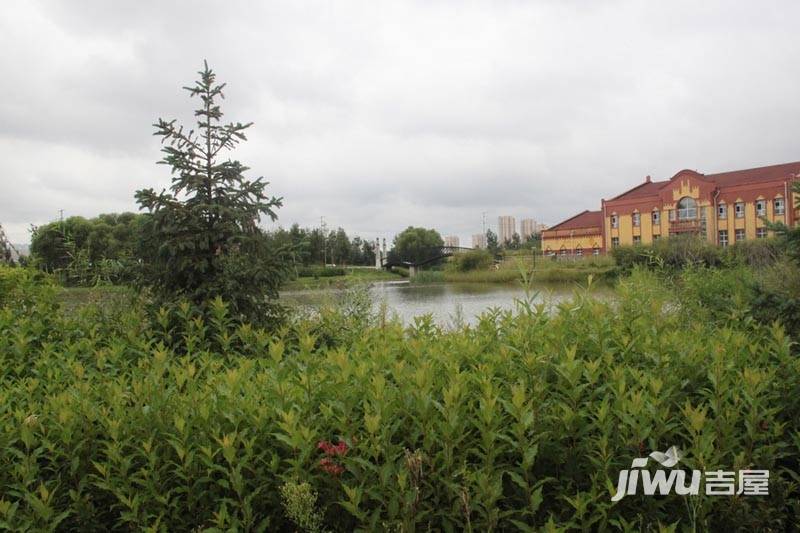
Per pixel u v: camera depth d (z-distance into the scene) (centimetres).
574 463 241
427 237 8506
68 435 255
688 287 666
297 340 477
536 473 248
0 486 247
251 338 416
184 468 240
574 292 417
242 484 229
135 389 279
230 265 506
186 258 502
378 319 739
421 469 218
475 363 321
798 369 286
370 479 233
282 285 547
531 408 240
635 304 403
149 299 523
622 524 221
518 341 317
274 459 238
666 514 243
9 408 282
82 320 495
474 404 270
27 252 771
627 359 313
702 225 5741
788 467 277
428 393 256
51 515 231
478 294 2439
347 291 863
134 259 540
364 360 317
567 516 240
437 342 366
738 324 381
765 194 5362
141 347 398
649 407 245
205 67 544
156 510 241
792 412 281
